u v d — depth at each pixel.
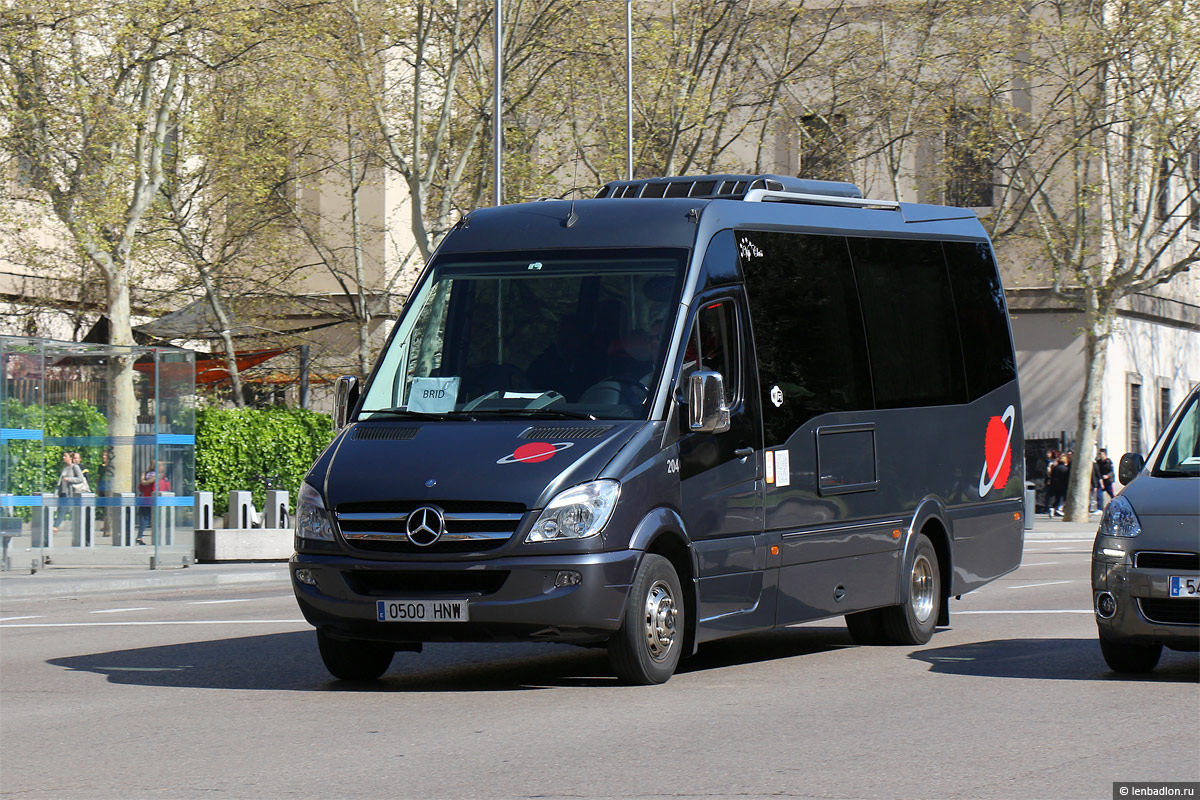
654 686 23.14
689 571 23.78
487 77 80.38
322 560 22.47
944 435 30.64
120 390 57.22
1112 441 106.69
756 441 25.39
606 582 22.00
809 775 16.08
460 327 24.56
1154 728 18.98
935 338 30.83
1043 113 93.38
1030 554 64.25
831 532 27.09
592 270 24.61
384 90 79.81
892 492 28.92
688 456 23.70
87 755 17.98
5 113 72.31
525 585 21.70
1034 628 31.41
